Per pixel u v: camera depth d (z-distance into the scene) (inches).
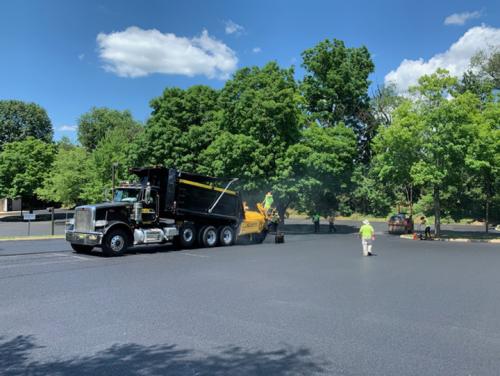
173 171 820.0
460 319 328.2
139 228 770.2
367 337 281.0
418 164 1333.7
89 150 3479.3
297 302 378.6
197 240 875.4
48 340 271.0
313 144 1469.0
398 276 533.6
